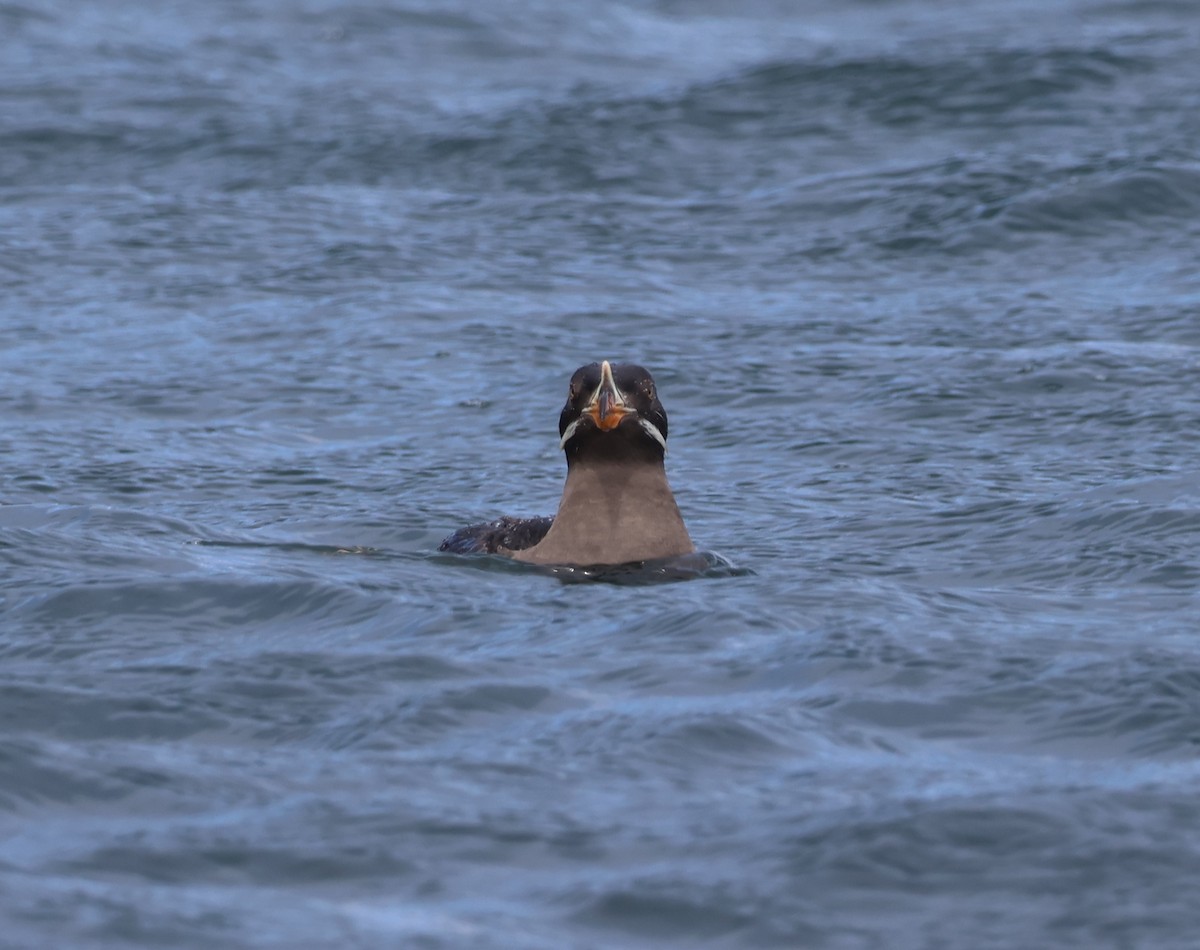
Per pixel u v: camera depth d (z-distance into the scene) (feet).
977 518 85.81
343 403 113.19
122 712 56.70
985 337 122.31
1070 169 157.58
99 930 41.45
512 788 50.29
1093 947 41.39
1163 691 57.31
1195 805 48.42
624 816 48.24
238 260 144.97
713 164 169.89
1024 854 45.60
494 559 77.66
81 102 194.18
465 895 43.75
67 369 119.96
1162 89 184.14
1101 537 80.94
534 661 62.03
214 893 43.68
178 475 97.86
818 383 113.80
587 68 219.20
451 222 154.61
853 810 48.19
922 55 196.75
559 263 143.23
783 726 55.16
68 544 79.10
